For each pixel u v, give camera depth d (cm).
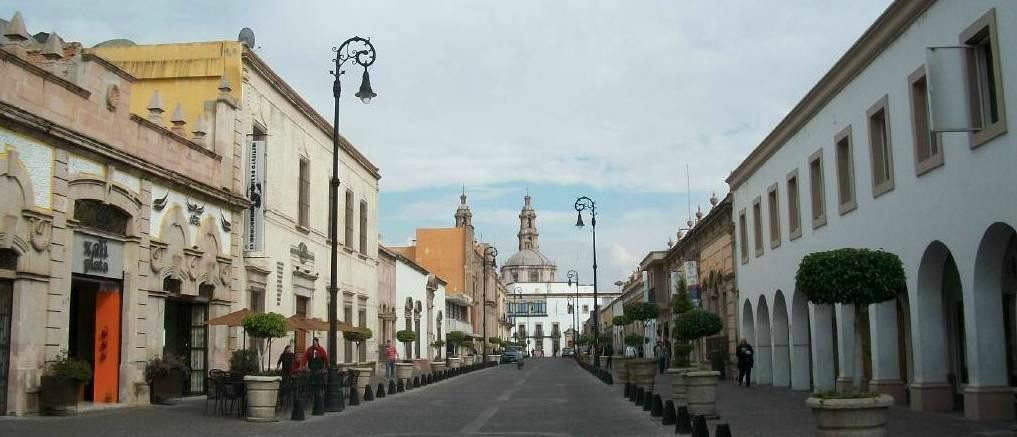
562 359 11069
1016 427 1404
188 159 2375
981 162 1484
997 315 1514
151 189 2158
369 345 4303
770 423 1666
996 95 1427
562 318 15575
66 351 1809
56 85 1808
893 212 1866
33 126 1691
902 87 1806
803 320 2669
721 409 2017
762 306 3083
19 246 1672
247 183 2711
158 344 2189
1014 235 1474
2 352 1655
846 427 973
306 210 3325
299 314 3272
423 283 6000
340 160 3819
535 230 17775
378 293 4556
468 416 2025
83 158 1884
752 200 3183
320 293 3494
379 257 4609
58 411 1752
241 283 2656
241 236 2666
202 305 2486
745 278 3319
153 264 2162
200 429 1630
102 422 1673
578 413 2066
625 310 4016
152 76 2681
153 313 2166
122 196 2027
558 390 3200
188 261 2338
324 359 2545
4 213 1633
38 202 1734
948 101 1429
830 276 1232
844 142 2217
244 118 2711
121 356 2042
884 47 1894
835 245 2255
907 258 1797
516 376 4800
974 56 1527
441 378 4166
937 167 1648
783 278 2762
